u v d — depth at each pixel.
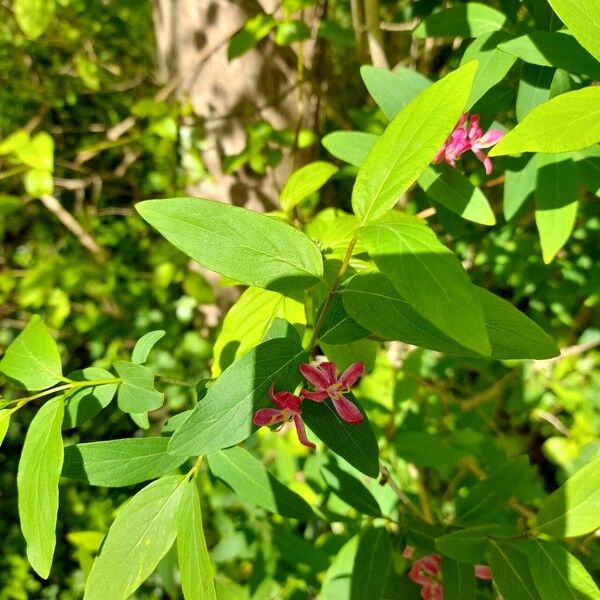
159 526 0.20
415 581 0.27
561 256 0.50
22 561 0.71
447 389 0.55
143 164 0.93
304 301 0.26
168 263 0.56
